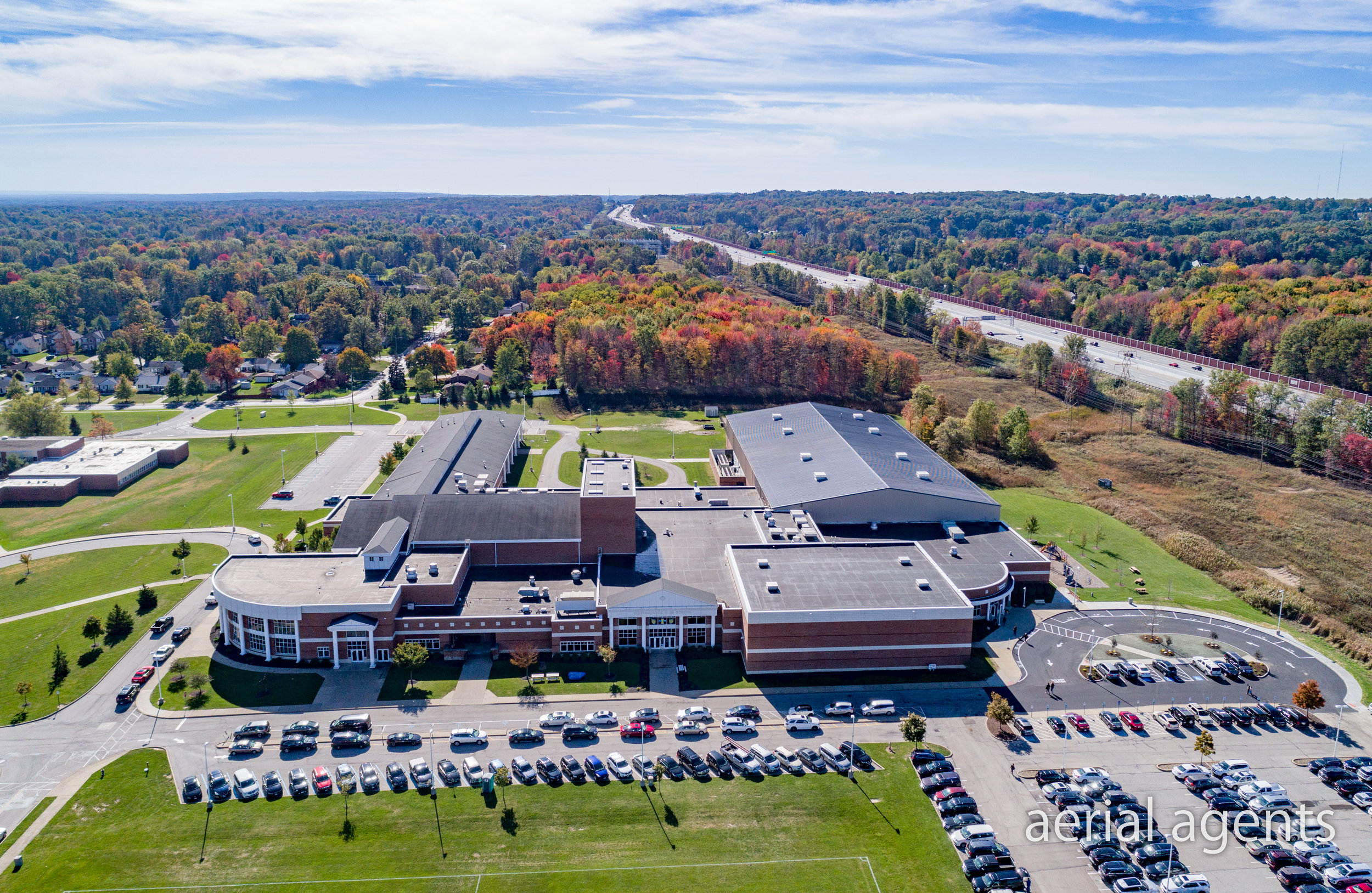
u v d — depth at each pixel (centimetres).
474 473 16638
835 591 11631
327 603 11156
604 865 7950
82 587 13425
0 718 10044
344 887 7638
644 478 18838
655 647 11644
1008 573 12925
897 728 10062
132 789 8881
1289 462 19238
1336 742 9900
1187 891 7700
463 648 11462
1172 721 10256
